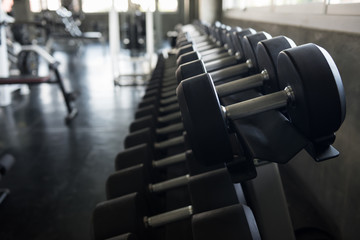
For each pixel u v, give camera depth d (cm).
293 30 168
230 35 141
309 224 148
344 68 115
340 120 63
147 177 122
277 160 67
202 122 65
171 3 1149
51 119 337
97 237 94
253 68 104
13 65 492
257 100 71
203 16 523
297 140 68
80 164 235
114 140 278
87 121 329
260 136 74
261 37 100
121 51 789
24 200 191
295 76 63
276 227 100
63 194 196
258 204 99
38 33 805
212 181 98
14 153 256
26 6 976
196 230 78
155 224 102
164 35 1169
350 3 115
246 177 77
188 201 146
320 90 61
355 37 108
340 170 126
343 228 127
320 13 140
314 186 155
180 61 106
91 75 564
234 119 73
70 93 342
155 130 175
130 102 394
